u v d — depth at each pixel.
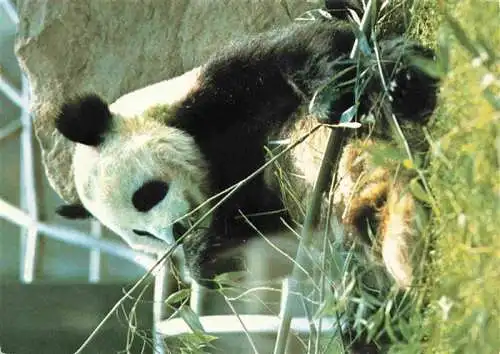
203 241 7.89
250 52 7.30
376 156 5.11
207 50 10.51
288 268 7.89
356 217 6.46
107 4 11.05
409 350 4.81
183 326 7.91
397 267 5.90
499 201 3.96
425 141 5.78
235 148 7.68
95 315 9.91
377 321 5.32
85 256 14.99
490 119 3.98
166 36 10.82
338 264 6.50
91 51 11.13
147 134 7.73
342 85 6.16
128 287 9.40
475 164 4.22
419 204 5.52
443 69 4.50
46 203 14.37
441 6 5.06
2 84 14.31
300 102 7.30
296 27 7.25
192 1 10.67
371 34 6.12
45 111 11.08
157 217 7.76
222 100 7.56
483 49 4.05
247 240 7.91
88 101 7.64
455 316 4.48
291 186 7.61
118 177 7.66
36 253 14.23
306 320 7.11
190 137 7.77
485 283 4.07
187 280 8.70
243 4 10.28
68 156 10.98
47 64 11.19
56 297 10.06
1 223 16.72
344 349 6.33
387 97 5.75
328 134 7.07
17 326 10.27
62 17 11.14
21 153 16.38
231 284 7.69
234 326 8.09
